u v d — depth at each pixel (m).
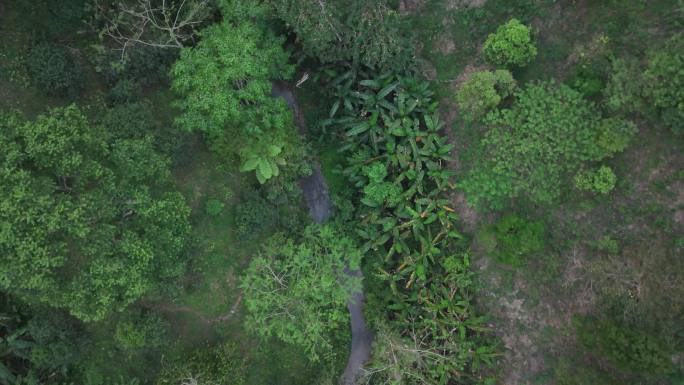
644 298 15.40
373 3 15.80
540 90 16.53
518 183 17.00
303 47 17.36
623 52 16.00
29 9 16.78
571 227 17.08
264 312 18.28
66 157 13.34
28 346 16.50
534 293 17.69
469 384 18.48
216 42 15.80
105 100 17.50
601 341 15.42
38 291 13.71
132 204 14.78
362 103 18.77
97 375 17.78
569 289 17.05
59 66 16.20
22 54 16.64
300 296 17.62
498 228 17.22
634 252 15.94
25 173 12.47
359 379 18.30
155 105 18.27
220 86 15.84
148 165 15.47
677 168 15.80
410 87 18.45
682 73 13.88
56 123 13.29
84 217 13.33
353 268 18.31
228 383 18.08
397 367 16.66
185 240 17.08
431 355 17.86
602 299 16.25
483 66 18.20
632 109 15.36
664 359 14.28
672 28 15.48
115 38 16.00
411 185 18.66
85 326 17.92
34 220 12.53
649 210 16.05
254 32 16.19
